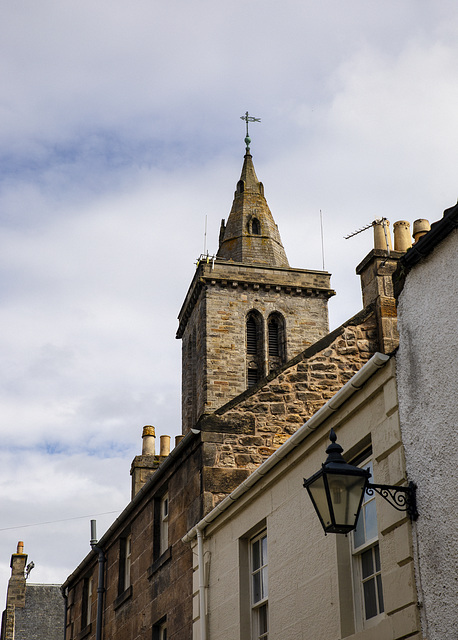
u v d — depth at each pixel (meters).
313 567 11.52
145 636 18.14
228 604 14.17
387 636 9.34
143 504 19.77
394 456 9.67
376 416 10.37
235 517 14.44
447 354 8.95
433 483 8.90
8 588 44.81
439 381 9.04
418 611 8.85
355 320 17.59
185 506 17.08
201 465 16.53
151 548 18.72
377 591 10.34
